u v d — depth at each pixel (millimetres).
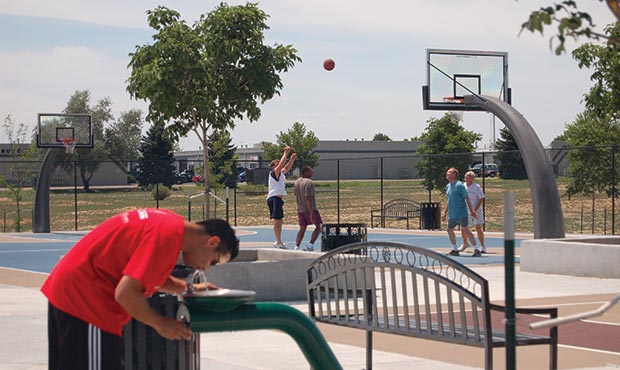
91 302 4898
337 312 7730
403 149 107750
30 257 21688
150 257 4590
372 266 7199
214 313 4492
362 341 9969
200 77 19266
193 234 4734
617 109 22812
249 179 83375
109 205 56500
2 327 10938
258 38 20031
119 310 4957
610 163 35688
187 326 4598
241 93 20234
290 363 8766
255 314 4559
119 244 4820
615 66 22266
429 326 6793
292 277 13297
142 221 4746
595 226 33875
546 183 18188
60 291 4938
